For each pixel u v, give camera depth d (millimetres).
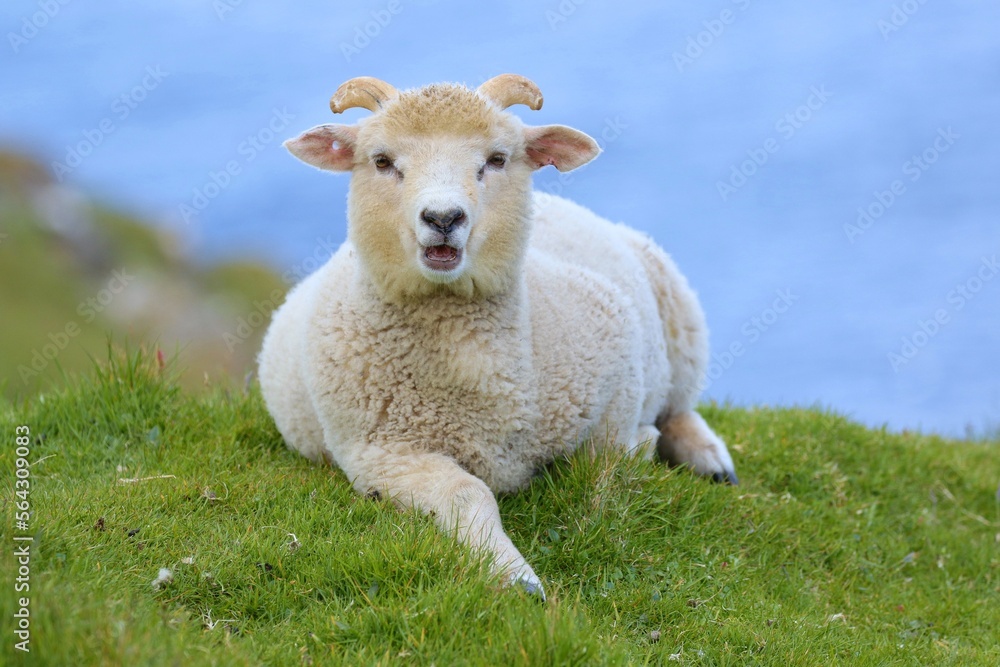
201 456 9164
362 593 6941
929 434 14430
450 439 8438
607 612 7645
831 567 9727
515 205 8383
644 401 10523
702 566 8516
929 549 10680
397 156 8180
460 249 7816
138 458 9148
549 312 8805
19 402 10922
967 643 8867
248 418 10180
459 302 8227
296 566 7293
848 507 10961
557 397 8688
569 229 10477
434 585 6938
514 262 8359
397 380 8375
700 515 9211
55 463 9148
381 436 8500
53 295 27234
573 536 8188
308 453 9523
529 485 8977
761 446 11609
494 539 7555
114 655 5434
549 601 6859
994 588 10242
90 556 7008
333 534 7691
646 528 8742
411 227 7934
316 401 8734
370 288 8406
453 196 7648
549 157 8773
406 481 8172
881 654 8008
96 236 30547
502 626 6570
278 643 6520
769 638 7582
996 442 14992
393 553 7168
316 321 8695
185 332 27281
